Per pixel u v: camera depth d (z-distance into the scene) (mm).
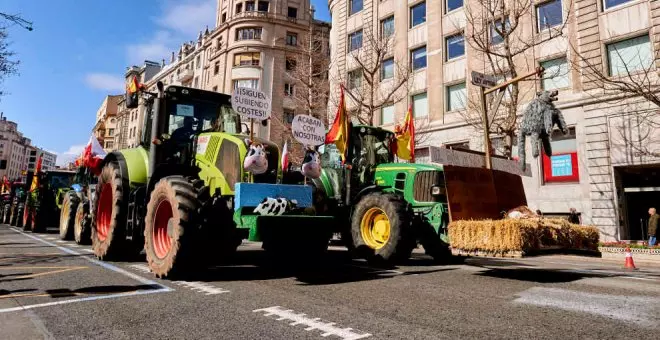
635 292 4582
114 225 6324
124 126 62281
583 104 15258
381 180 8078
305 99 26297
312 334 2818
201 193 4934
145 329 2926
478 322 3186
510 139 13148
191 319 3189
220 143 5750
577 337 2836
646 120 13570
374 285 4781
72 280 4855
